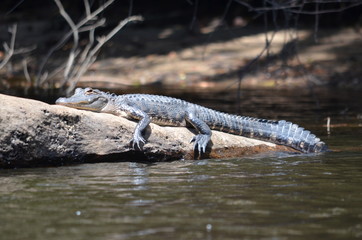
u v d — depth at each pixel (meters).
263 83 26.16
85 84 25.16
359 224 6.63
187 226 6.53
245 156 11.79
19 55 30.91
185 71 27.50
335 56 28.17
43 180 9.02
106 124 10.72
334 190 8.35
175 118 11.95
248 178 9.23
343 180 9.07
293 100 21.61
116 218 6.86
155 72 27.52
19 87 24.36
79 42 32.78
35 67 28.92
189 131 11.87
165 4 39.97
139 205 7.46
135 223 6.65
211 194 8.09
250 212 7.14
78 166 10.27
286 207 7.39
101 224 6.61
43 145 10.05
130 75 27.27
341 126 15.92
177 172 9.79
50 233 6.28
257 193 8.15
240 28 34.44
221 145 11.77
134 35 34.19
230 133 12.48
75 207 7.37
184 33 34.06
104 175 9.48
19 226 6.54
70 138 10.33
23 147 9.88
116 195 8.02
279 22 34.75
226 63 28.22
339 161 10.91
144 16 38.19
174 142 11.28
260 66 27.34
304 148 12.34
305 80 25.69
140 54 30.45
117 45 32.12
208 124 12.13
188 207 7.37
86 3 24.36
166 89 24.34
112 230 6.38
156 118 11.76
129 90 23.28
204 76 26.83
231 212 7.13
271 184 8.77
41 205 7.46
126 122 11.05
